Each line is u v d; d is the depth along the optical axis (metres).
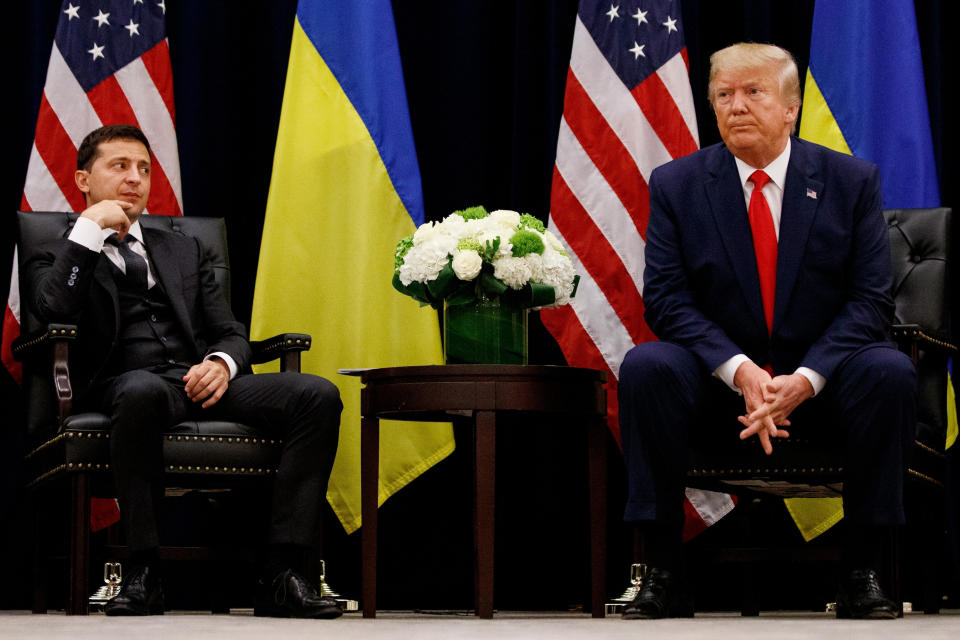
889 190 10.05
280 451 7.88
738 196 7.85
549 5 10.73
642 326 10.09
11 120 10.44
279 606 7.42
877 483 6.89
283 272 10.02
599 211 10.17
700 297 7.85
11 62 10.49
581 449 10.48
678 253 7.86
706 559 8.19
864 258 7.67
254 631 5.93
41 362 8.25
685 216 7.89
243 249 10.77
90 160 8.69
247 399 7.91
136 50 10.23
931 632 5.66
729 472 7.46
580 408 7.41
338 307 10.05
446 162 10.77
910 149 10.02
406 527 10.55
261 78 10.87
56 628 6.21
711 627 6.12
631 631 5.86
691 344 7.39
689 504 10.07
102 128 8.78
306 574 8.63
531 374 7.27
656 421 6.97
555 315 10.15
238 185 10.78
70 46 10.12
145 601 7.38
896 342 7.91
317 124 10.25
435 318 10.04
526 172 10.57
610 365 10.08
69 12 10.18
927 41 10.68
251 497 9.11
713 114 10.87
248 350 8.44
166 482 8.10
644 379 6.99
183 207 10.57
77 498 7.54
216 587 8.73
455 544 10.54
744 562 8.79
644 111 10.24
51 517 8.94
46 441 7.88
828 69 10.35
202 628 6.18
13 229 10.30
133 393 7.33
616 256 10.12
